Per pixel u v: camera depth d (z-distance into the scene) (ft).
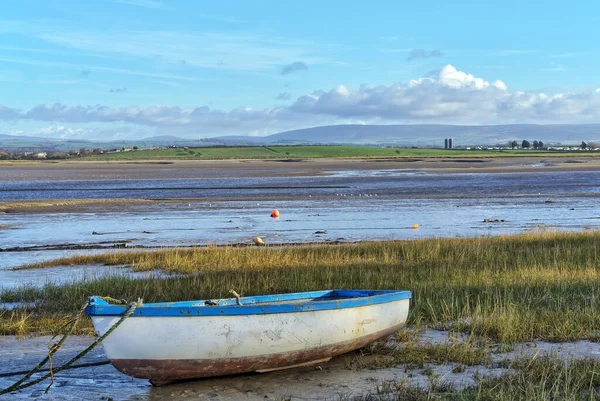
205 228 114.73
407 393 32.27
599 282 57.82
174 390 34.53
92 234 108.27
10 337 45.57
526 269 64.44
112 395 34.17
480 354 38.34
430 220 123.85
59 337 45.29
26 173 361.30
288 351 35.63
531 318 44.86
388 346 41.37
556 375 33.96
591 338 41.91
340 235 104.53
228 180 269.64
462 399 30.86
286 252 79.61
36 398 33.78
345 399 32.07
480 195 180.86
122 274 68.59
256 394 33.65
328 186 224.12
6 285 65.36
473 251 78.23
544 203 156.66
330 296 43.91
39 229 114.93
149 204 159.94
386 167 401.70
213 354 33.96
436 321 46.50
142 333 32.94
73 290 59.67
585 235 91.50
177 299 54.75
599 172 318.24
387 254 76.84
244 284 60.64
